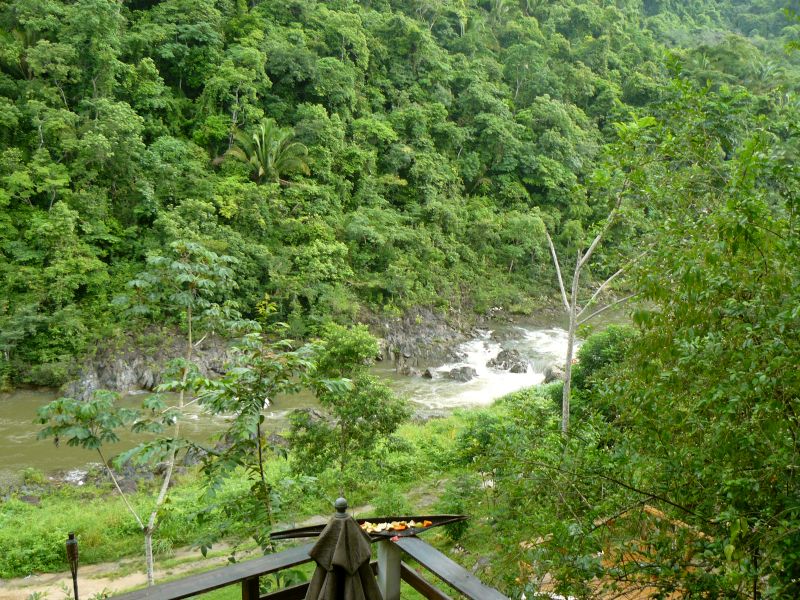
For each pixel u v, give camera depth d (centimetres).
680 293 355
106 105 2638
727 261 348
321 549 301
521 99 4866
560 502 405
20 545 1052
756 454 316
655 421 383
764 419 307
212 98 3253
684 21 7644
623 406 428
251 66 3338
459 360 2838
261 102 3488
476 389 2470
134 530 1136
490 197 4216
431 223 3659
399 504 1069
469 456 1326
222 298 2616
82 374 2177
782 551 266
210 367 2361
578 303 3500
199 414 2077
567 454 464
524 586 346
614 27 5828
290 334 2645
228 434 633
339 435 991
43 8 2705
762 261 330
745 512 295
